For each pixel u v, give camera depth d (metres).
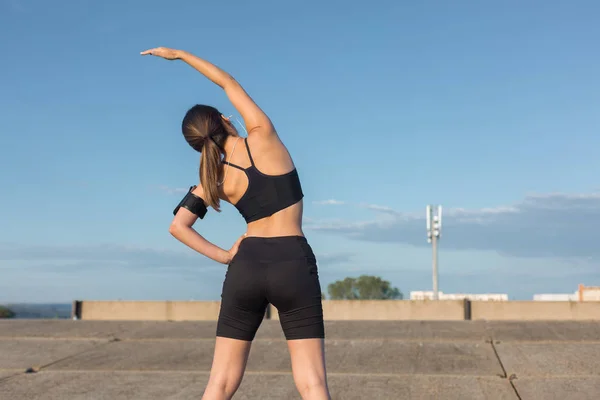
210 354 7.59
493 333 8.35
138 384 6.23
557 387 5.71
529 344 7.55
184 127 3.44
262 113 3.40
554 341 7.70
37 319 10.88
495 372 6.30
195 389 6.01
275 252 3.25
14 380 6.52
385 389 5.81
